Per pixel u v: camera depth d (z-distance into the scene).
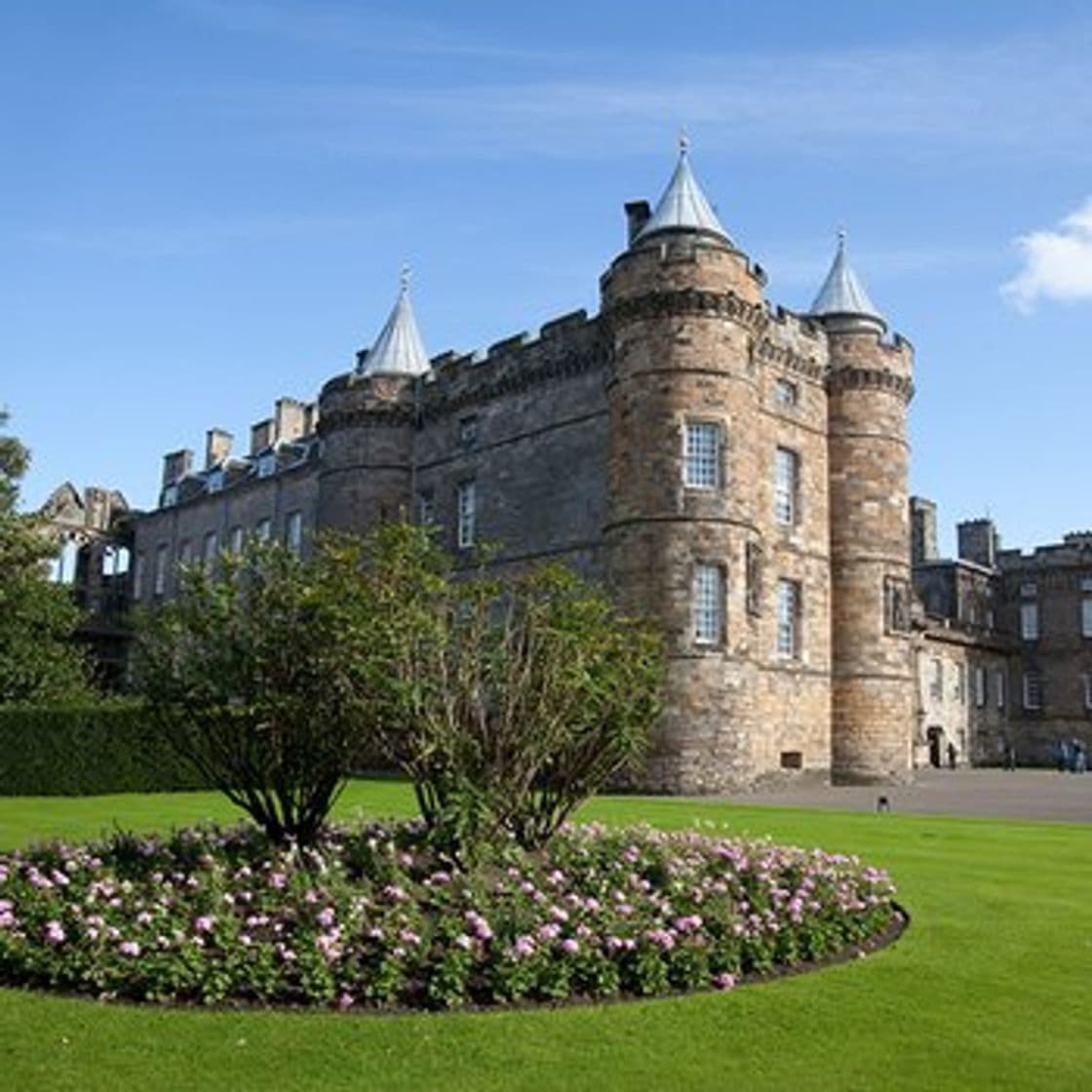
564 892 9.68
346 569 11.64
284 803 11.91
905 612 38.94
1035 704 66.56
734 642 30.75
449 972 7.65
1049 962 9.16
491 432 39.12
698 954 8.33
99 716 28.47
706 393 31.48
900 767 37.84
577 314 36.19
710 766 29.88
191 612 12.14
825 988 8.30
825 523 38.53
